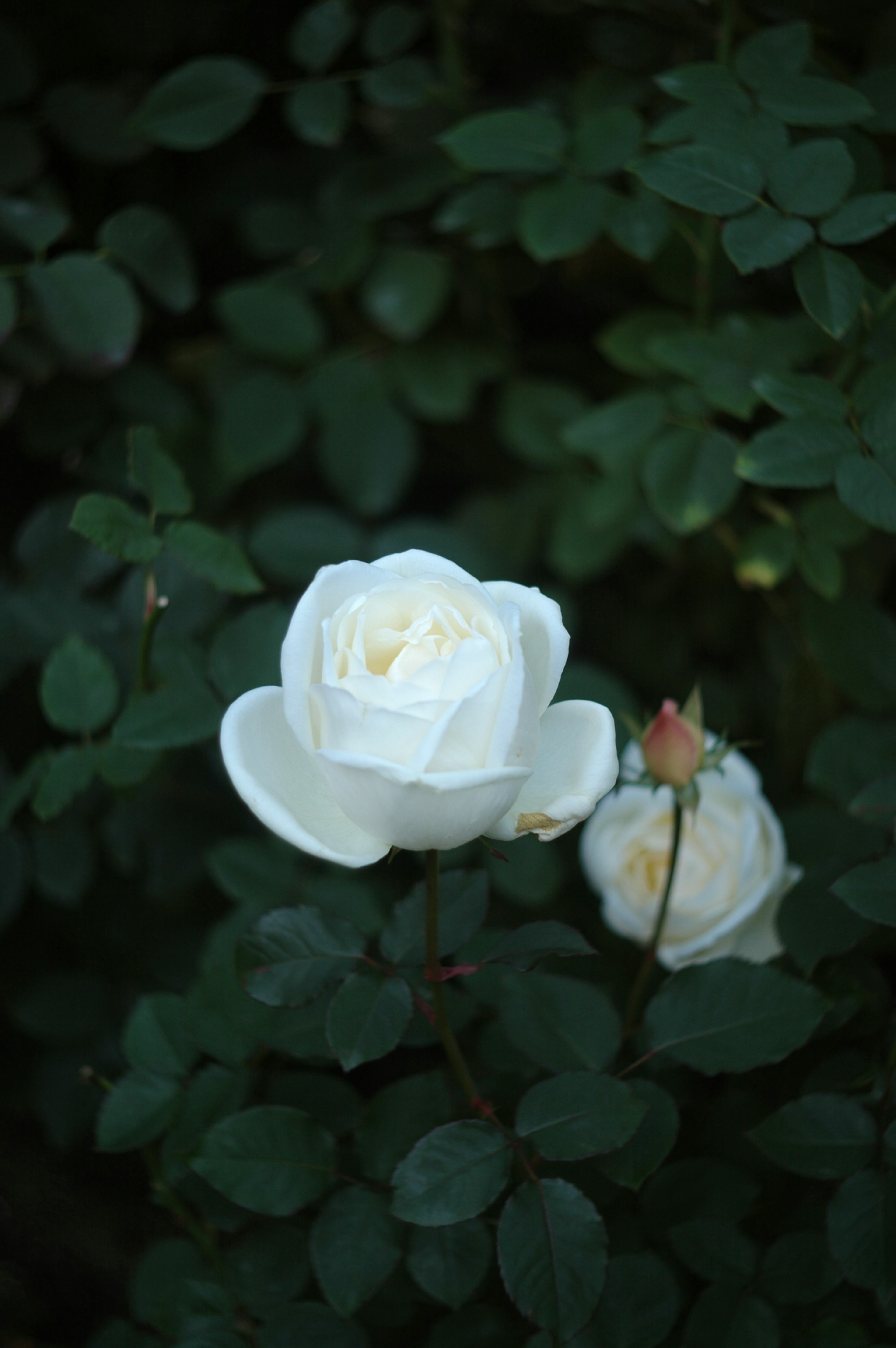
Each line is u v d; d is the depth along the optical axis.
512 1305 0.84
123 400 1.03
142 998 0.86
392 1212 0.78
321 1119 0.84
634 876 0.90
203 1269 0.86
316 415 1.03
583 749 0.77
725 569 1.05
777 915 0.84
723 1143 0.85
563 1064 0.81
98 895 1.03
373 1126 0.82
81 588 0.97
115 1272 1.02
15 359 1.00
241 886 0.91
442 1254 0.80
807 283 0.84
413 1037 0.84
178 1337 0.83
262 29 1.08
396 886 0.98
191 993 0.85
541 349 1.08
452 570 0.77
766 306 1.01
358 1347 0.82
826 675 0.95
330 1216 0.81
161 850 1.01
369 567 0.76
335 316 1.08
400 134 1.03
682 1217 0.83
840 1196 0.80
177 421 1.04
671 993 0.82
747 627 1.07
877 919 0.79
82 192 1.08
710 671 1.08
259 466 1.01
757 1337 0.80
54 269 0.94
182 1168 0.83
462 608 0.75
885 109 0.88
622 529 1.02
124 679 0.95
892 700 0.95
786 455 0.84
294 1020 0.84
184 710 0.86
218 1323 0.83
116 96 1.01
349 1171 0.82
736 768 0.89
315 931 0.80
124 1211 1.04
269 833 1.01
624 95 0.99
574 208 0.92
